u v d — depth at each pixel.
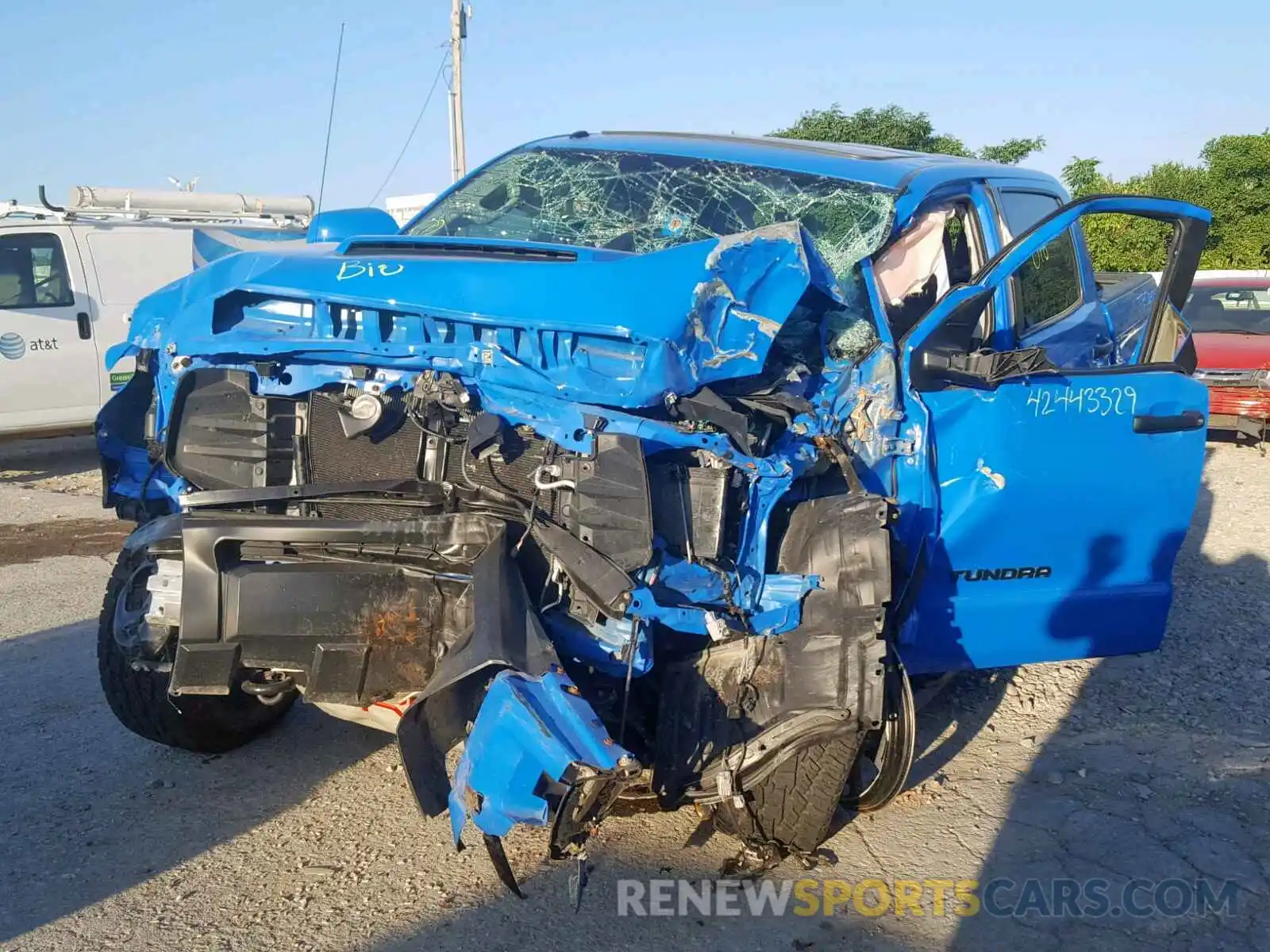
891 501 3.53
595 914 3.25
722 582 3.23
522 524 3.22
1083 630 4.36
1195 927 3.30
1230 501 9.34
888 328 3.85
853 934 3.21
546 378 3.26
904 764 3.58
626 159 4.87
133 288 10.85
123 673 3.80
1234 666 5.50
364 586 3.16
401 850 3.56
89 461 11.40
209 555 3.16
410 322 3.43
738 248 3.25
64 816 3.72
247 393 3.68
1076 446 4.12
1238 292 12.69
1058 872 3.58
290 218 12.63
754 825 3.38
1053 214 3.90
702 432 3.21
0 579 6.74
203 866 3.43
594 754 2.66
